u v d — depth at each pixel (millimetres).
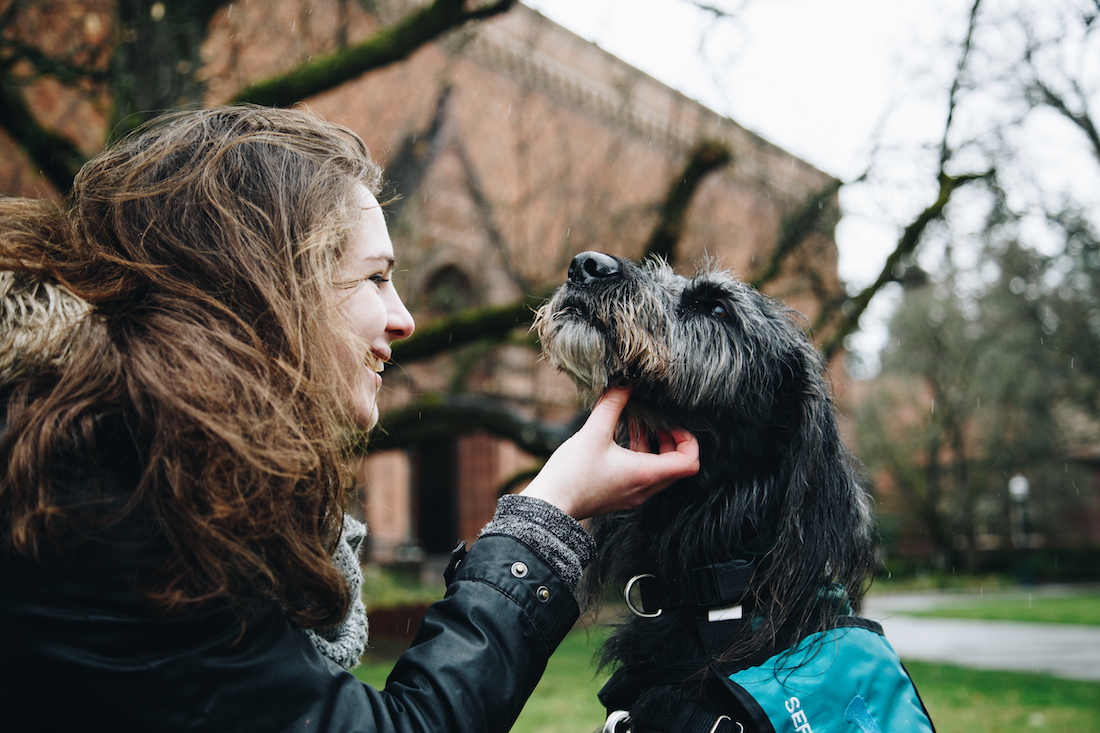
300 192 1199
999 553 33094
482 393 11336
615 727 1670
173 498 942
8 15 6723
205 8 6707
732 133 8664
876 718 1546
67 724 923
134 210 1132
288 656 1007
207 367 1000
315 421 1098
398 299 1459
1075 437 28141
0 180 11180
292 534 1044
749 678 1571
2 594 911
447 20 6531
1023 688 7008
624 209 10359
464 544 1336
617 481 1386
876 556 2174
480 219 14336
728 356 2016
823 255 7609
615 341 2029
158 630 936
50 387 1011
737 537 1890
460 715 1028
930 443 29766
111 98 7039
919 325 27516
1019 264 16344
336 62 6352
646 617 1911
